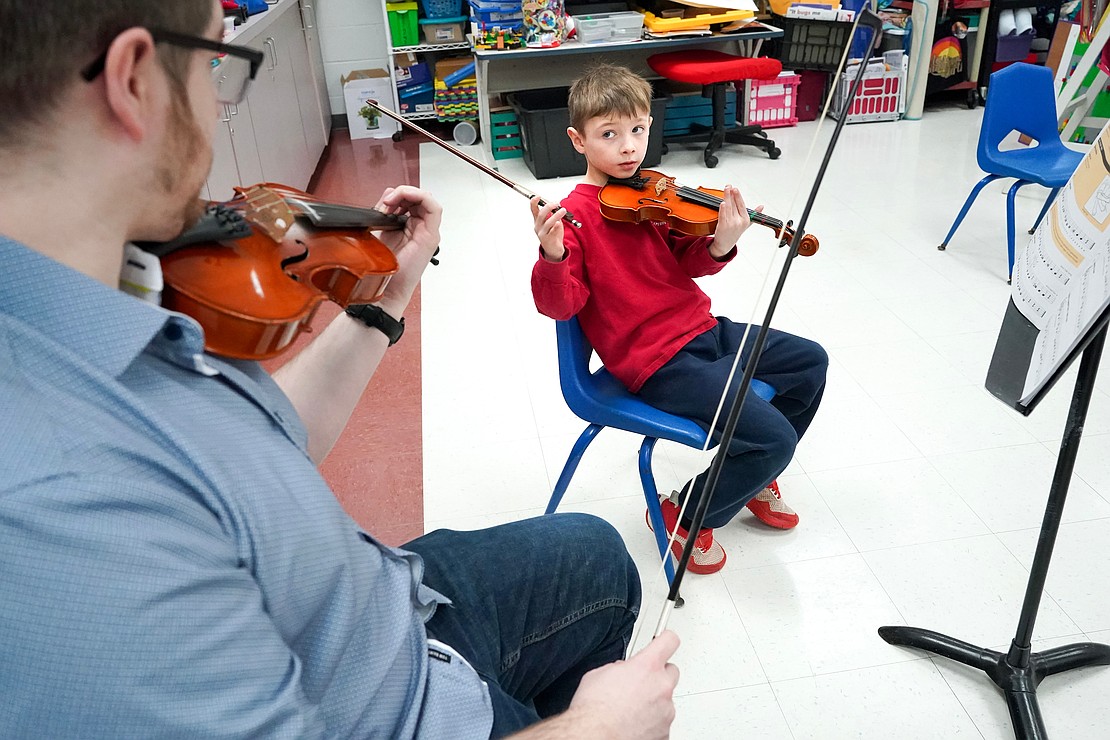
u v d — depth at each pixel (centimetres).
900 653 165
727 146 516
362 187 472
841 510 204
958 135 502
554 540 109
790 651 167
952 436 228
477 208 424
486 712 84
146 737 55
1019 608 173
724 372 169
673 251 184
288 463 70
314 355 107
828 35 517
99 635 53
